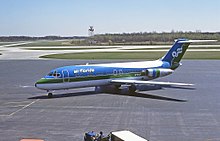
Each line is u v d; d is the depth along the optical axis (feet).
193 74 235.20
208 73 240.94
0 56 431.43
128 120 104.42
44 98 145.48
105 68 154.30
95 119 106.01
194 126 97.25
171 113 114.62
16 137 86.84
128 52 467.52
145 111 117.91
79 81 146.20
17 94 156.97
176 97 147.64
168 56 176.45
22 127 96.84
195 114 113.09
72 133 90.38
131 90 161.99
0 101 139.13
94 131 91.81
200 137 86.33
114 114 113.19
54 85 140.77
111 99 142.31
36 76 227.61
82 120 104.78
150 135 88.02
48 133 90.48
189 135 88.12
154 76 166.50
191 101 137.69
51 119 106.32
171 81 199.00
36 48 646.33
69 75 143.13
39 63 325.62
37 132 91.50
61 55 433.89
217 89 170.71
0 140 84.17
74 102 135.44
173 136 87.20
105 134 88.43
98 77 151.84
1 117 109.60
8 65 311.27
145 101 137.69
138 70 164.04
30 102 136.26
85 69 148.25
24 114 113.80
